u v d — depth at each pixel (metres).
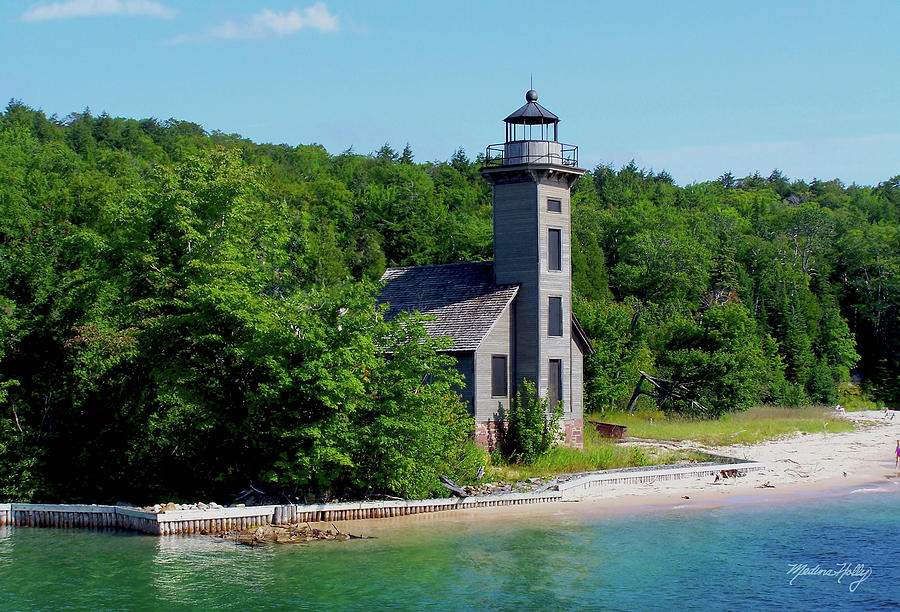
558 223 45.69
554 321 45.28
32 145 118.19
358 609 22.69
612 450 44.47
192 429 34.81
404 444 33.34
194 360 33.50
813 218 151.62
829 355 103.88
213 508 31.12
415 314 34.44
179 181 35.53
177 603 23.02
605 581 25.12
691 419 62.59
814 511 34.69
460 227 110.56
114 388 35.59
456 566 26.47
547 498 36.22
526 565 26.59
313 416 32.44
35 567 26.14
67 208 74.19
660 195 183.25
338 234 105.25
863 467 46.06
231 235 35.00
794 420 65.44
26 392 35.16
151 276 34.66
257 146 194.75
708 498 37.06
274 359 31.78
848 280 123.00
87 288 35.81
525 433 42.66
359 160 199.12
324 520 31.94
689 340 69.75
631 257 112.94
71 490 34.59
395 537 29.91
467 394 42.25
